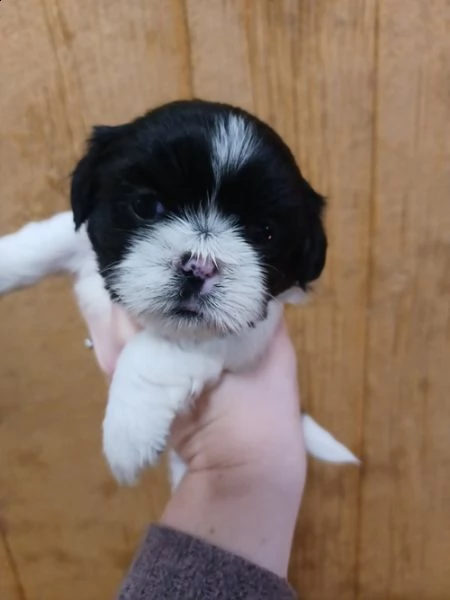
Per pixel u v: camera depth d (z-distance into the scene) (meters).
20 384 0.32
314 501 0.35
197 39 0.26
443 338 0.31
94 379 0.32
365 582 0.37
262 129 0.19
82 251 0.23
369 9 0.26
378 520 0.35
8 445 0.33
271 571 0.18
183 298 0.19
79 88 0.27
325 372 0.32
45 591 0.37
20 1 0.26
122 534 0.36
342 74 0.27
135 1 0.26
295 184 0.20
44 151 0.28
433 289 0.30
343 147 0.28
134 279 0.19
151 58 0.27
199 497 0.20
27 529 0.36
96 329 0.23
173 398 0.20
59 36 0.26
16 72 0.27
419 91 0.27
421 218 0.29
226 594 0.17
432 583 0.37
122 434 0.20
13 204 0.29
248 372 0.22
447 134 0.27
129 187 0.19
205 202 0.19
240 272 0.19
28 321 0.31
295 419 0.22
